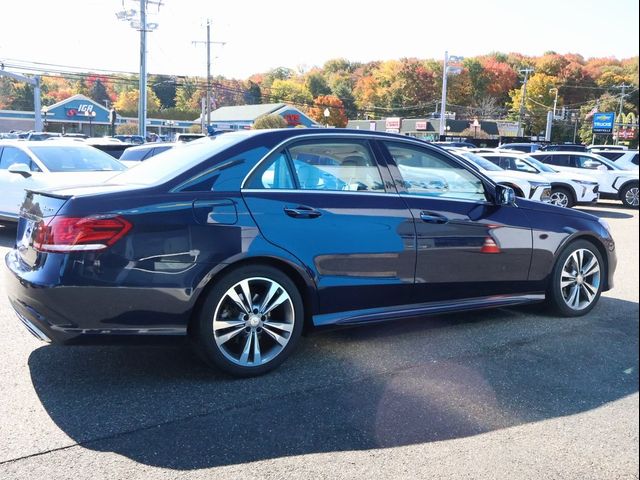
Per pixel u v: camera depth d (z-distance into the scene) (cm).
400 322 508
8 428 311
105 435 305
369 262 414
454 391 363
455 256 452
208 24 4919
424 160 457
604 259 543
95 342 343
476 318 521
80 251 334
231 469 275
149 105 10562
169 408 336
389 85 11256
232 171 381
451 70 4403
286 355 391
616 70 7388
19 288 353
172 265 349
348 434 308
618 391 364
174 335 356
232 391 360
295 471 274
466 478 270
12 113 6931
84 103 7119
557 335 473
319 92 12281
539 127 9131
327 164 416
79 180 830
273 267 383
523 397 355
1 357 413
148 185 365
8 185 891
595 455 290
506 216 480
